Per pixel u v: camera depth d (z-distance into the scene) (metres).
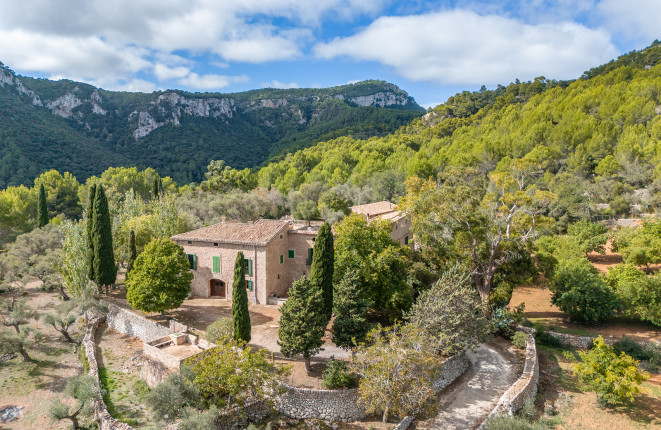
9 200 85.69
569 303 43.22
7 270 54.31
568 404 30.31
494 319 40.25
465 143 110.50
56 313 44.88
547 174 86.12
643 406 29.91
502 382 32.84
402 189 93.12
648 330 41.94
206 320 41.06
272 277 46.12
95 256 48.88
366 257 39.94
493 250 40.91
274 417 28.22
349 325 32.19
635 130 88.75
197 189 103.44
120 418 27.41
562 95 128.88
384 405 26.94
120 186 117.62
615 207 76.69
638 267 56.81
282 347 30.58
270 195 96.25
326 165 122.75
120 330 42.72
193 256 47.94
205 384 27.25
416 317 33.50
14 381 33.56
